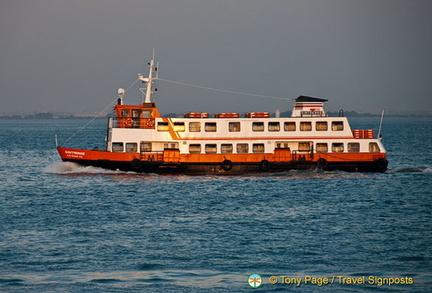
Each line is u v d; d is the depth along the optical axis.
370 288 149.38
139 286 149.12
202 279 154.12
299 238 189.12
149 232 196.25
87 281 152.00
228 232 196.25
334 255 172.38
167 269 161.00
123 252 174.38
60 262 165.62
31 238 188.25
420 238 189.50
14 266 162.25
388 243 184.00
